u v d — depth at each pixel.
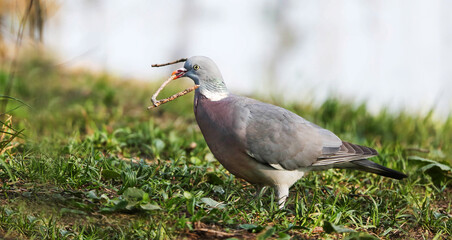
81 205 7.15
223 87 8.45
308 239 7.07
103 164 8.70
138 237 6.80
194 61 8.35
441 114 15.52
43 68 15.56
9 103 13.22
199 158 10.58
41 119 12.22
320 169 8.73
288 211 7.97
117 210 7.15
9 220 6.93
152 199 7.71
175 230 6.89
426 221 8.12
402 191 9.19
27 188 7.68
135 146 11.14
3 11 13.20
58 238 6.70
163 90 16.45
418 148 12.04
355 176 10.27
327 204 8.16
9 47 15.46
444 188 9.70
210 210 7.38
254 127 8.09
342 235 7.39
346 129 13.91
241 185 9.05
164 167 9.15
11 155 8.64
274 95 16.19
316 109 15.46
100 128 12.73
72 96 15.13
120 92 16.45
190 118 14.35
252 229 6.99
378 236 7.64
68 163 8.26
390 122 14.46
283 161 8.21
